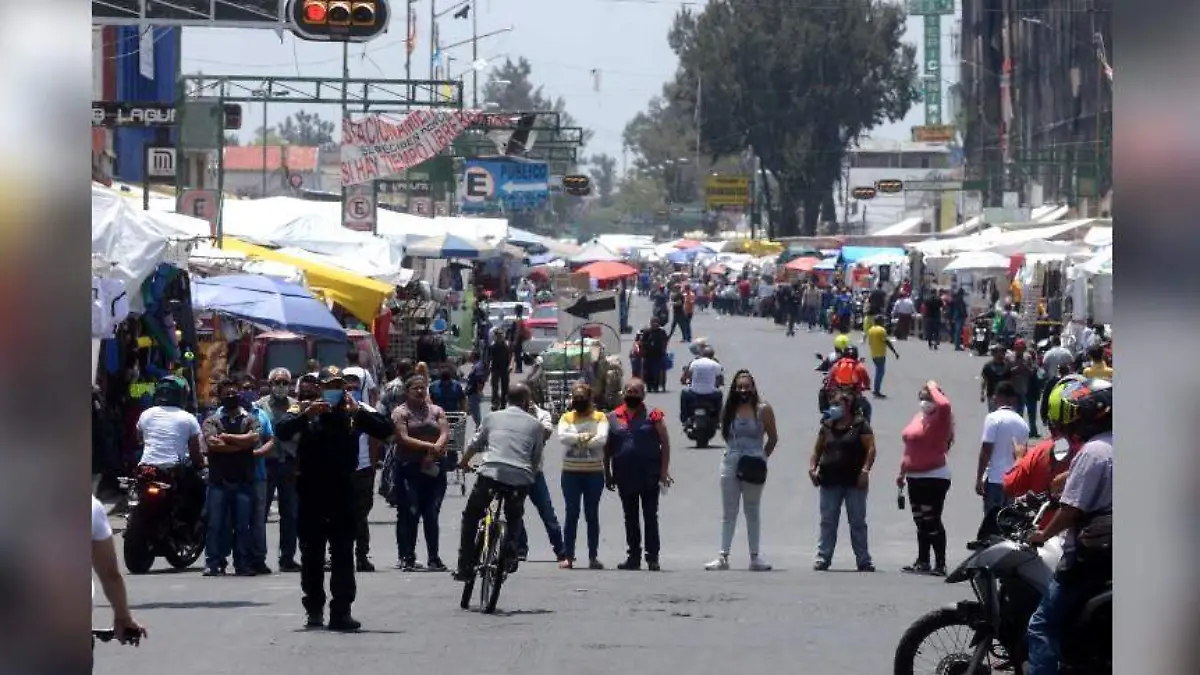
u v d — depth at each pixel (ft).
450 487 165.89
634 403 113.19
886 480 173.17
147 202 201.36
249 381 141.49
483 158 392.06
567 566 114.11
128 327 140.97
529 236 423.64
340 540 79.41
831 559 114.83
